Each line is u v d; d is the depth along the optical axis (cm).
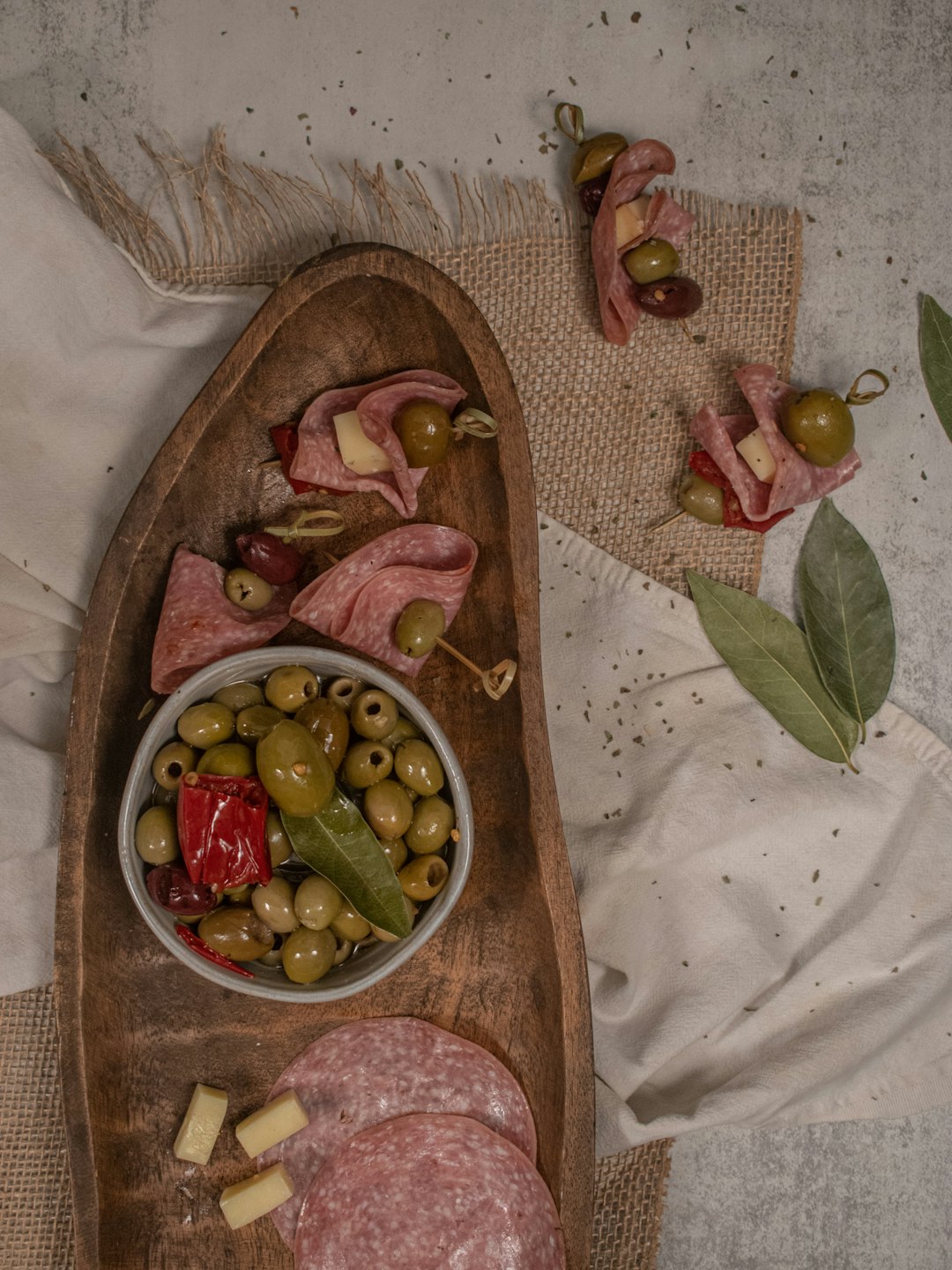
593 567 53
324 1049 46
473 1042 47
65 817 43
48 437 51
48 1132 52
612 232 48
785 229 52
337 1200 45
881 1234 55
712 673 53
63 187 50
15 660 52
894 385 54
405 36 53
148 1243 46
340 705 43
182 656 44
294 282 43
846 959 53
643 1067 52
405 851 44
